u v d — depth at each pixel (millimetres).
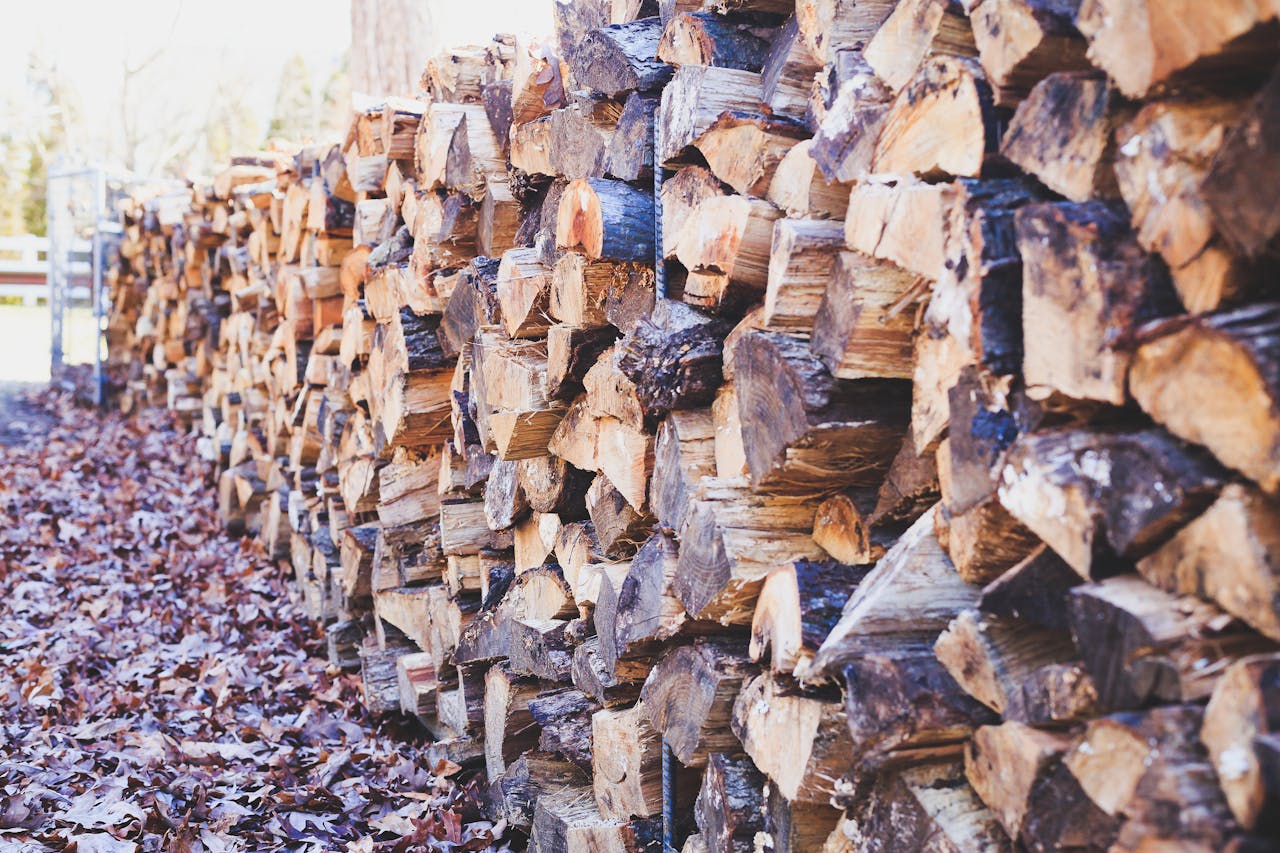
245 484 6422
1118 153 1283
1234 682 1095
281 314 5617
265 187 6184
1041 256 1349
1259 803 1060
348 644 4711
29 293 17297
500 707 3270
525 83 3061
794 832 1917
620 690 2654
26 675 4285
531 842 2932
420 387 3789
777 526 2004
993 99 1535
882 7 1974
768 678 1956
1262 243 1105
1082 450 1300
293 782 3428
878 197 1683
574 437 2762
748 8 2256
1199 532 1167
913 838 1607
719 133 2133
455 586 3646
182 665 4535
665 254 2354
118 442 8680
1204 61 1194
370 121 4316
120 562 6062
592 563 2746
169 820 2996
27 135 28703
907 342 1721
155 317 9266
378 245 4387
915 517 1812
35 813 2979
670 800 2477
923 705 1547
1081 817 1312
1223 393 1119
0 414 9938
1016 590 1446
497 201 3320
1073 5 1439
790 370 1780
